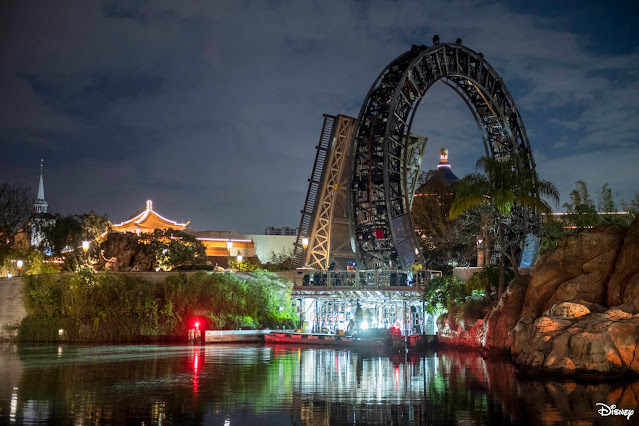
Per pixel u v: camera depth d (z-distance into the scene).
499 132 57.91
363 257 52.41
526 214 51.47
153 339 55.38
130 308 56.19
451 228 65.19
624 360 27.11
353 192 53.03
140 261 65.12
